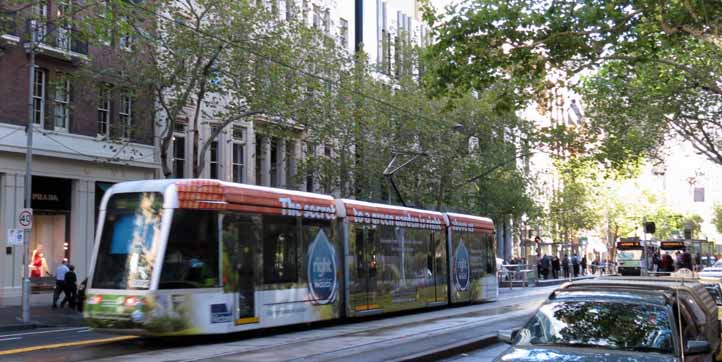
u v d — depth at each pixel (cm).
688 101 3109
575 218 6600
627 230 7975
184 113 3325
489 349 1561
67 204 3100
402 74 4109
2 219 2830
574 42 1675
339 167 3788
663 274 4112
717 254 8500
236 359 1289
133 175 3341
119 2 2241
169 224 1609
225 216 1711
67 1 2238
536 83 1847
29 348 1556
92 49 3020
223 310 1664
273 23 3000
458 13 1730
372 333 1731
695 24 1619
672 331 803
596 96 3344
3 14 2075
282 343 1586
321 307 2005
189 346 1606
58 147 2978
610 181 7588
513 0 1694
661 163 3838
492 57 1727
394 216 2428
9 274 2841
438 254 2714
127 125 2928
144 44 2617
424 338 1605
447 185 4231
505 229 6188
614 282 965
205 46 2609
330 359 1278
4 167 2827
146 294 1565
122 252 1630
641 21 1673
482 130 4122
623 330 816
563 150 4281
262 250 1808
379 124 3781
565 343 816
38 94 2950
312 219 2012
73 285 2756
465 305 2936
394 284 2378
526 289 4381
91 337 1858
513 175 4962
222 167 3756
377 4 5369
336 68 3419
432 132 3988
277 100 2777
